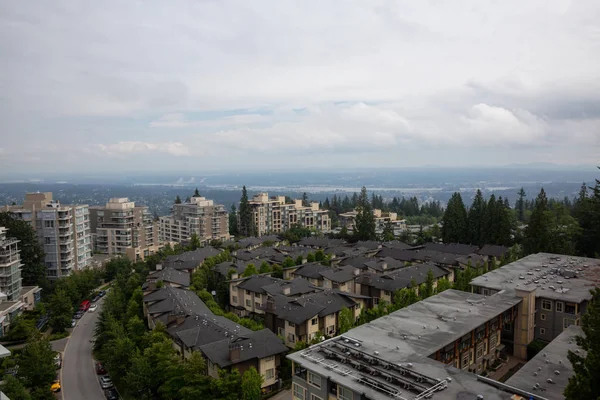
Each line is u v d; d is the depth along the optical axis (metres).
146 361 57.97
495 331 61.09
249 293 89.56
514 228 145.88
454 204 150.62
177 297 78.81
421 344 47.16
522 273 80.12
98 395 61.44
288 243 167.25
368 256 129.12
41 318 93.56
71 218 126.44
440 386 37.44
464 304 61.50
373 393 37.12
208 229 182.62
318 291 84.06
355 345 46.91
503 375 58.16
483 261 108.88
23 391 51.56
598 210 108.62
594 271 81.00
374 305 89.56
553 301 66.62
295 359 44.06
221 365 52.34
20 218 115.94
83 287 106.56
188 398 49.88
